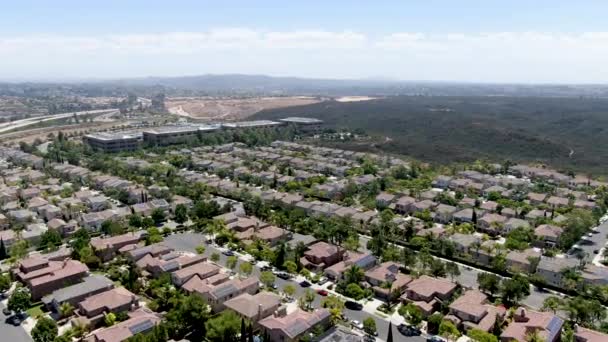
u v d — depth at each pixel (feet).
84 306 374.63
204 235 579.07
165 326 343.26
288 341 337.11
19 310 381.19
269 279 428.97
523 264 474.49
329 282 453.99
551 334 335.06
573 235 558.15
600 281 438.40
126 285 428.56
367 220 620.08
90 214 602.44
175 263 458.91
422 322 379.55
